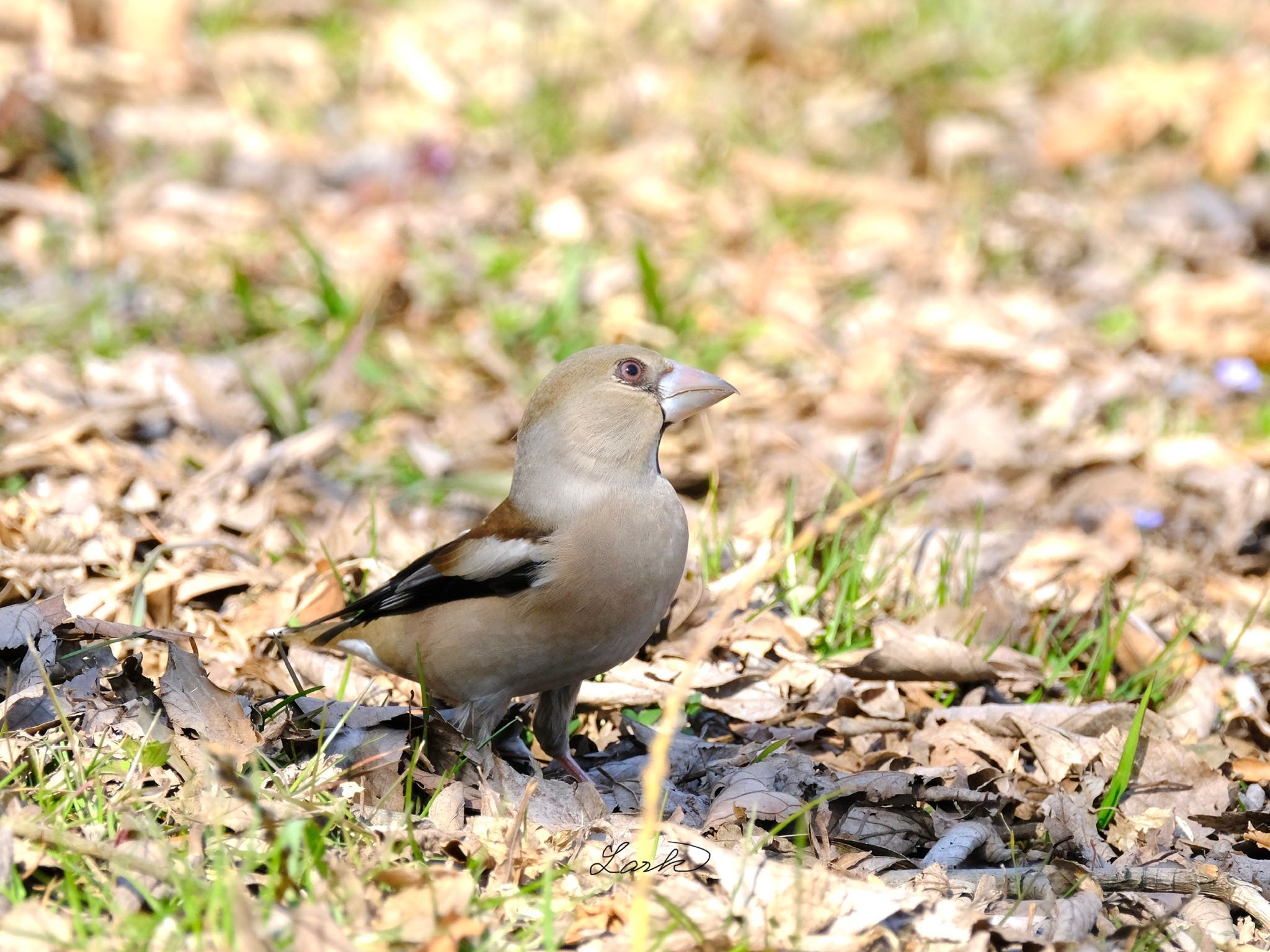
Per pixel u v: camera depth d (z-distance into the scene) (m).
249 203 17.05
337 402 12.95
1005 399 14.09
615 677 8.83
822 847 6.86
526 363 14.49
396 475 12.16
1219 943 6.28
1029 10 23.52
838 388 14.25
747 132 19.81
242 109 19.17
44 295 14.49
